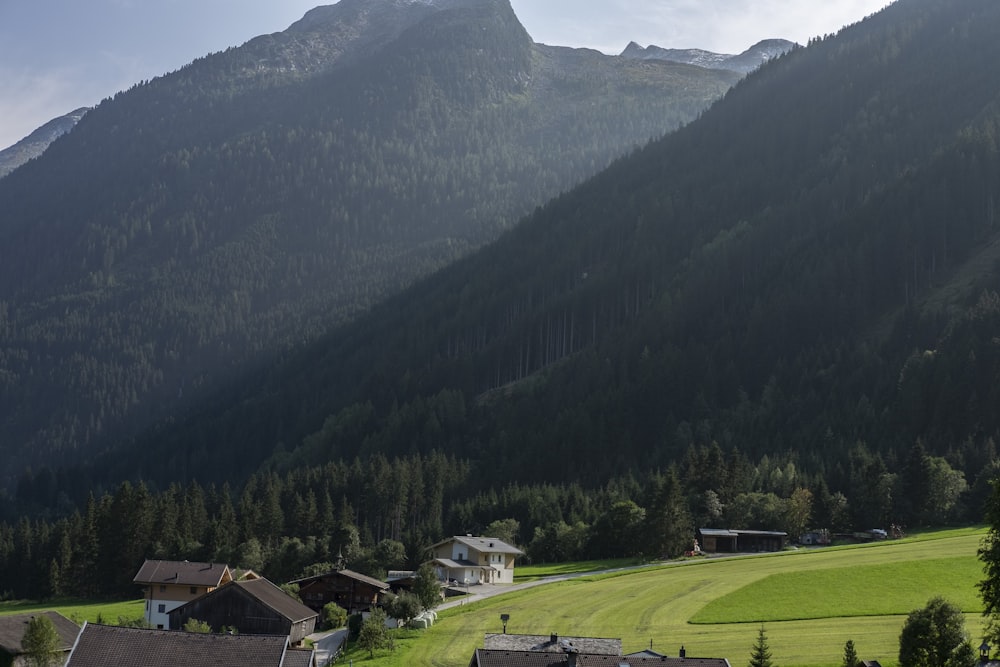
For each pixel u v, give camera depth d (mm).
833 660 103250
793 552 173125
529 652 89438
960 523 192375
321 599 147875
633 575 159875
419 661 110500
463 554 175375
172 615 126250
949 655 88000
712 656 107062
